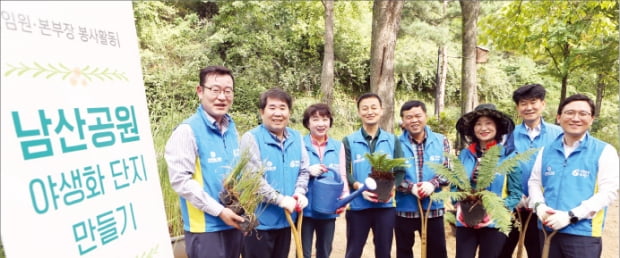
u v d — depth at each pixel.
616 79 7.84
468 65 7.63
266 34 13.77
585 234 2.24
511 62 19.69
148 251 1.69
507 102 15.78
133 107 1.69
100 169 1.46
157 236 1.77
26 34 1.19
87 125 1.41
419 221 3.07
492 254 2.64
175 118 4.21
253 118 9.43
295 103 12.36
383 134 3.08
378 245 2.97
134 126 1.69
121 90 1.62
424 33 15.16
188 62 11.90
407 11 15.94
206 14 15.19
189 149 2.07
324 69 11.14
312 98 13.38
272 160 2.53
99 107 1.48
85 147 1.39
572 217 2.21
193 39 13.41
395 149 3.00
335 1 15.08
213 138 2.19
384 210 2.93
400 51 15.90
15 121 1.14
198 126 2.14
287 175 2.58
